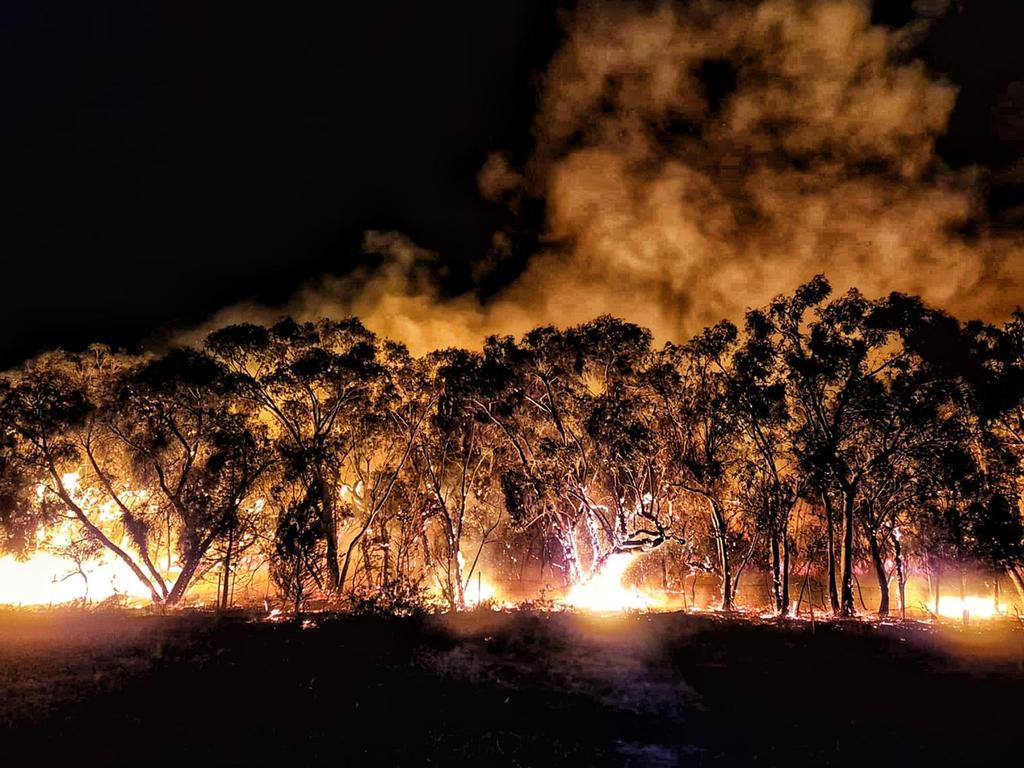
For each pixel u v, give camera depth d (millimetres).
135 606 29328
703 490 30188
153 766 13727
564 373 31234
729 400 29078
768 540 31656
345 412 32906
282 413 31750
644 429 29266
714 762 14992
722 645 22953
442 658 21375
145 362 32406
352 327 32750
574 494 31750
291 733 15594
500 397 31031
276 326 31922
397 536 33156
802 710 18109
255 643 22188
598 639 23359
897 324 27891
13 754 14109
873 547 29422
